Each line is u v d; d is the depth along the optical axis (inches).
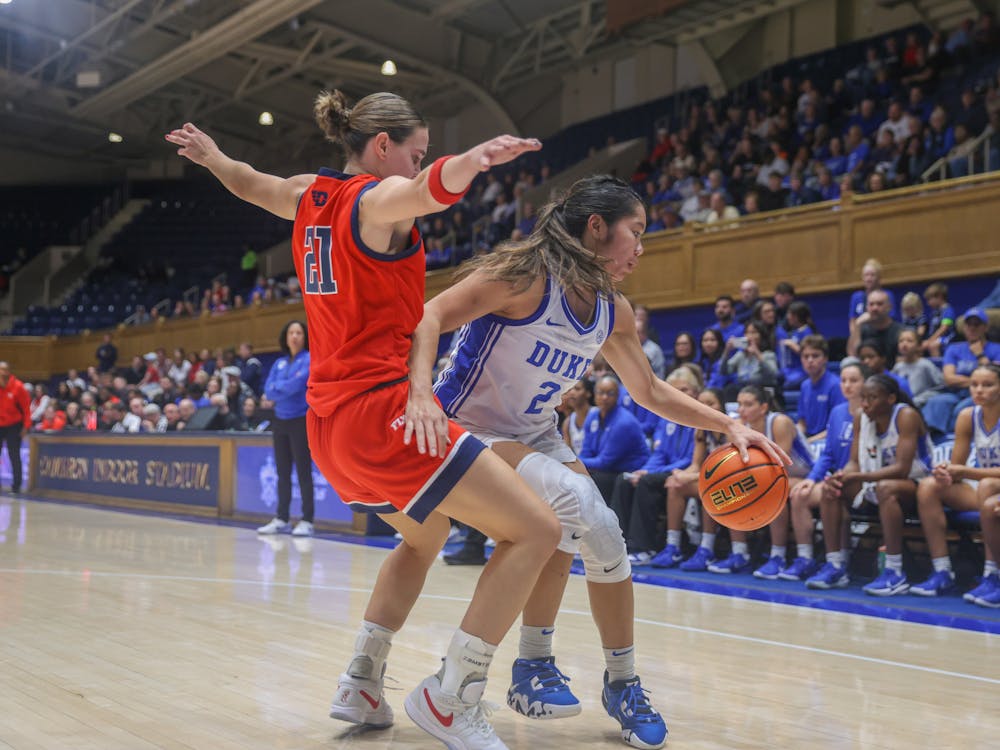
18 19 636.1
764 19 605.0
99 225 955.3
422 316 82.7
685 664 122.9
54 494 458.0
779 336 289.3
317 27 616.7
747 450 99.9
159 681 107.7
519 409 92.7
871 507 205.0
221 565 217.3
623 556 90.1
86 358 729.0
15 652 121.7
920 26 521.3
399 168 84.5
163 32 654.5
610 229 89.7
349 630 141.0
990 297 293.9
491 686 109.3
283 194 88.8
